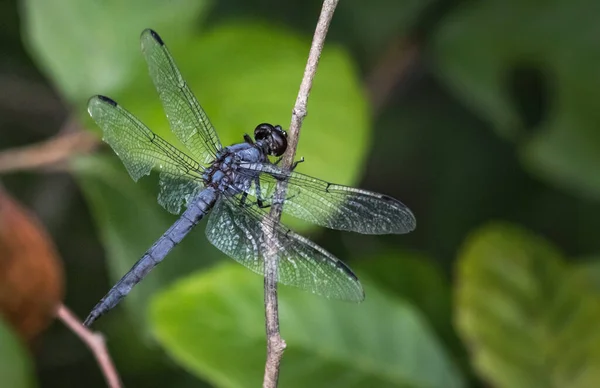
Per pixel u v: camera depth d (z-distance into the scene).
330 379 0.84
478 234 0.87
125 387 0.89
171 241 0.84
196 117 0.85
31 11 0.86
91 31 0.86
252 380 0.83
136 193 0.86
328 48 0.86
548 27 0.89
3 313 0.84
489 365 0.85
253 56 0.86
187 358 0.83
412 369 0.84
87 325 0.84
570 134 0.88
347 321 0.85
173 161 0.84
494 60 0.89
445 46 0.90
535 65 0.89
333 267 0.82
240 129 0.85
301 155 0.85
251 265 0.83
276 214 0.83
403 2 0.90
